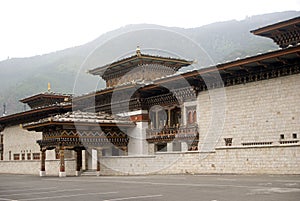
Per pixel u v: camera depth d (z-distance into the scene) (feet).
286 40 103.09
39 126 108.47
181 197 41.96
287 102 85.81
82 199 43.68
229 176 74.64
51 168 126.52
